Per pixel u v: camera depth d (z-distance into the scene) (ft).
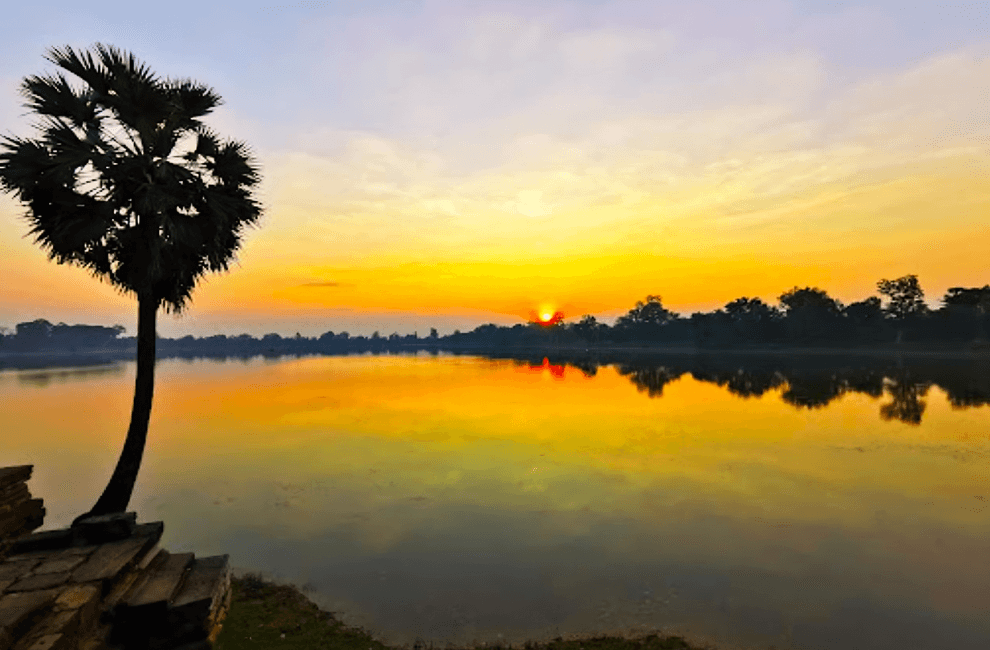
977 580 35.88
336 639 28.17
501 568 38.45
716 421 106.22
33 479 67.31
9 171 34.19
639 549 41.68
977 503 52.70
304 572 38.09
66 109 38.11
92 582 22.58
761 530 45.57
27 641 17.89
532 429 98.84
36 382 255.70
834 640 28.89
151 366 38.40
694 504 52.95
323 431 99.76
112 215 37.73
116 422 115.65
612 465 69.67
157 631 22.76
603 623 30.83
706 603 33.06
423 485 61.36
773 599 33.50
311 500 56.13
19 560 25.04
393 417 117.08
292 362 538.06
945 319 407.64
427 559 40.19
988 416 108.78
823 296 478.18
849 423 102.22
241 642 27.14
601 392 171.12
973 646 28.22
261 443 88.48
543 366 360.89
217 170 41.70
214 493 59.21
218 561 29.40
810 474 64.39
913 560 39.22
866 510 50.70
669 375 250.37
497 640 29.07
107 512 35.50
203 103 42.09
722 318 553.23
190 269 41.19
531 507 52.60
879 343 422.82
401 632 29.84
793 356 408.67
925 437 87.71
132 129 40.40
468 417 115.65
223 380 253.65
